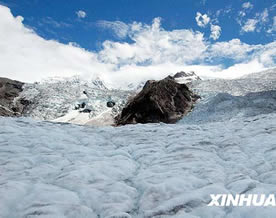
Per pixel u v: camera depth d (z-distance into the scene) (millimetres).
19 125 15305
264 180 8242
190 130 15789
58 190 7262
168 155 10867
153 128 16484
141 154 11227
